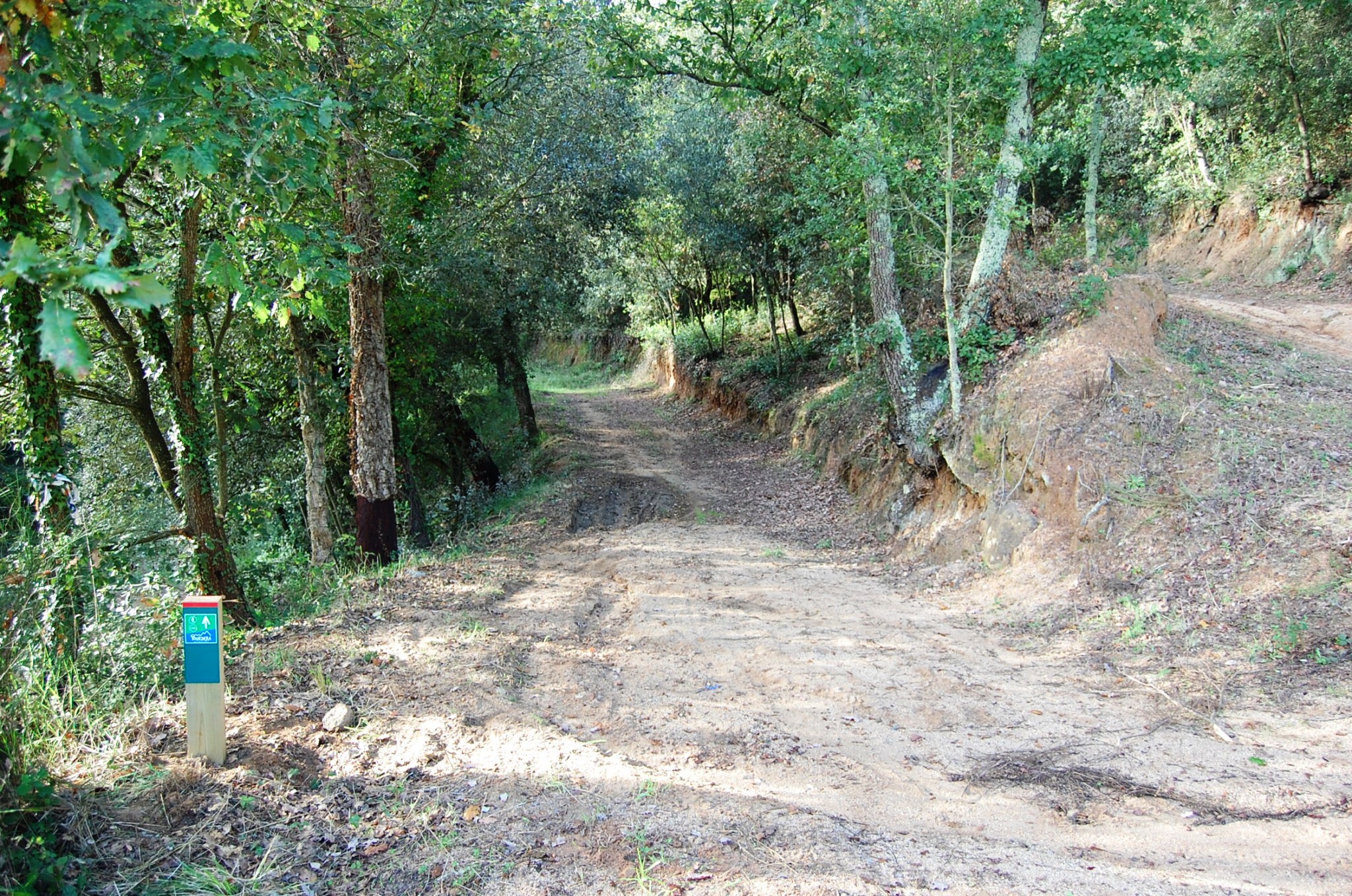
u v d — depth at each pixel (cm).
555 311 2066
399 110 1142
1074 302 1129
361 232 1113
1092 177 1433
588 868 404
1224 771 509
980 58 1103
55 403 667
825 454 1650
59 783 415
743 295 3006
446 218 1421
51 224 710
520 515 1523
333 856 403
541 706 607
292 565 1373
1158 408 983
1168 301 1378
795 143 1709
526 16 1261
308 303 609
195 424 920
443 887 385
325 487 1317
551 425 2534
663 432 2423
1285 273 1925
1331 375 1126
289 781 460
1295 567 727
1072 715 607
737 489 1680
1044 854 428
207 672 461
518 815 448
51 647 515
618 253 2733
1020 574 912
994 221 1178
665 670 703
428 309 1438
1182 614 740
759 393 2244
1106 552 866
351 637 737
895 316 1238
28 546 466
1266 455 884
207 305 968
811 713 614
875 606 910
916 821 463
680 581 1004
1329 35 1928
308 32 911
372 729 538
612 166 1678
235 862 387
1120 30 1075
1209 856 423
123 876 364
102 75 682
